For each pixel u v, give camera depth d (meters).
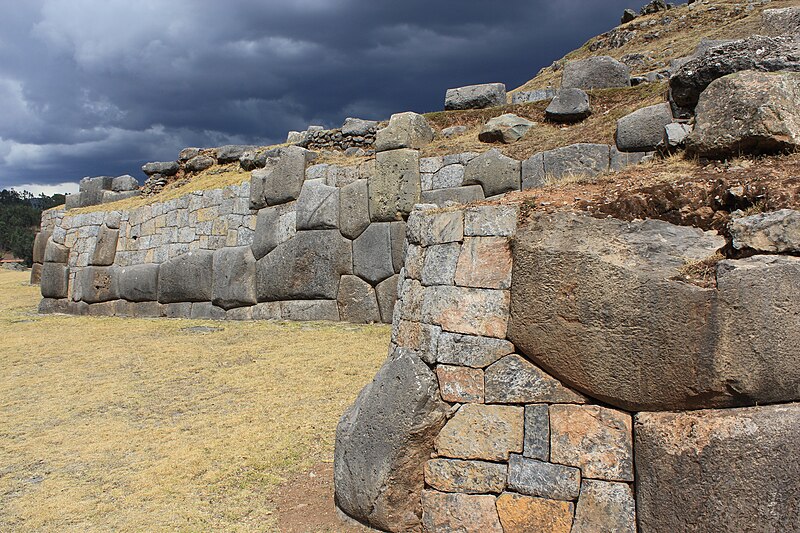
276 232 12.61
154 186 18.23
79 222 16.84
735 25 23.14
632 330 3.52
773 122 4.39
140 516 4.86
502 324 4.08
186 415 7.20
